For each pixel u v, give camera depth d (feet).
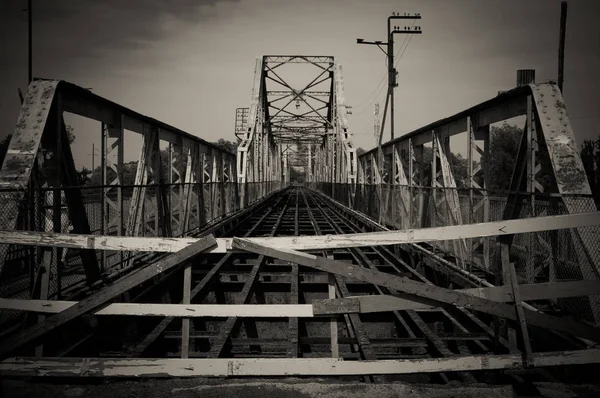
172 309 12.76
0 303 12.71
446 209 28.84
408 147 40.86
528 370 13.96
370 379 13.10
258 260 28.86
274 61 142.51
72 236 12.63
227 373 12.48
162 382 12.16
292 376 13.07
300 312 12.67
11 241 12.64
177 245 12.62
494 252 23.63
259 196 116.16
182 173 39.42
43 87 17.79
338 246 12.71
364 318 21.36
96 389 11.71
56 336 15.51
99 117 22.71
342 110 120.78
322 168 194.08
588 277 15.08
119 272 22.16
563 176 15.89
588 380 13.30
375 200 54.75
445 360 12.55
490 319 19.15
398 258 32.58
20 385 11.84
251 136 96.84
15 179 16.15
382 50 76.54
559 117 16.84
